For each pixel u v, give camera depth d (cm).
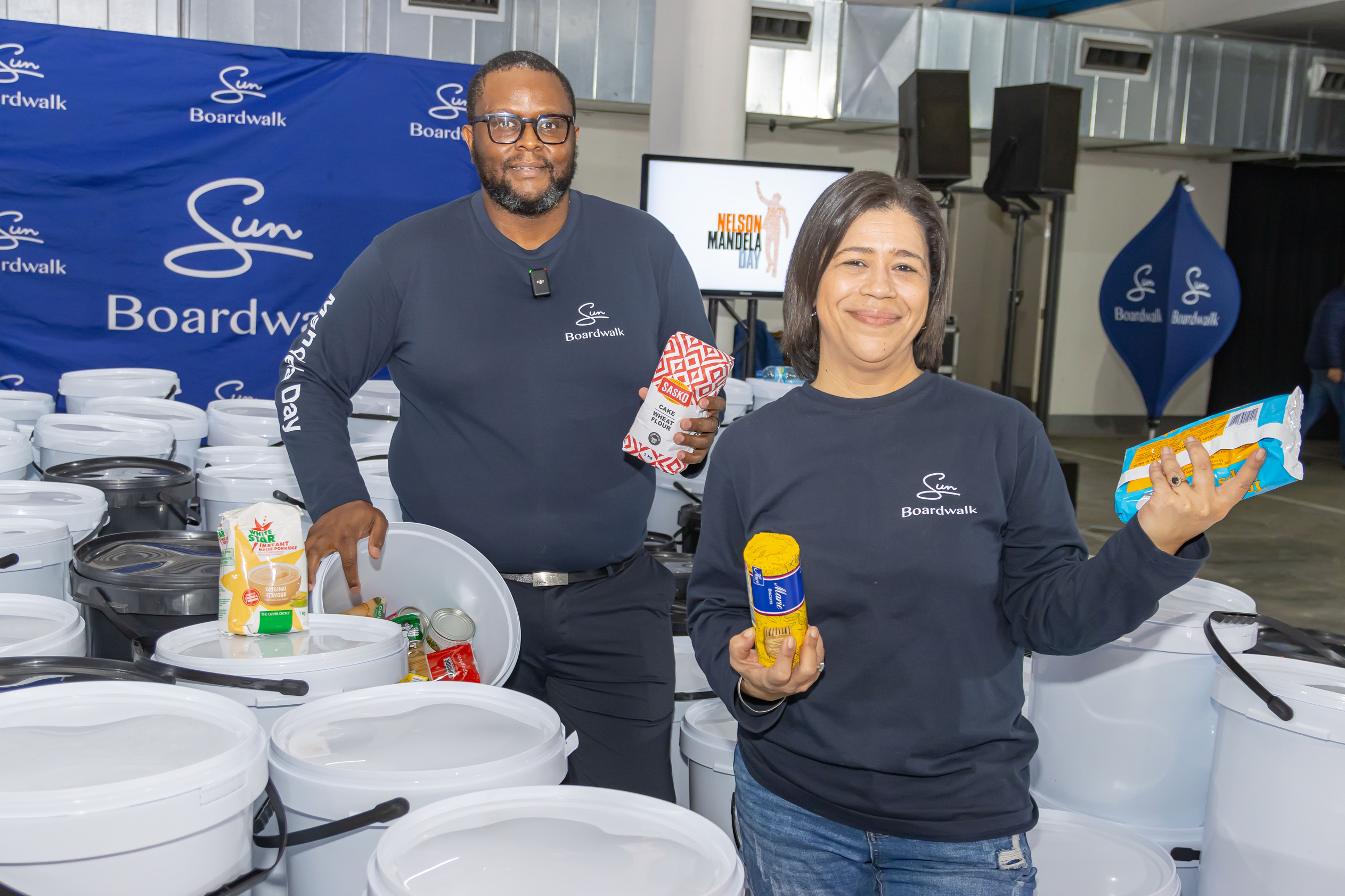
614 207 171
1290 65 823
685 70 507
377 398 286
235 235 412
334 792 101
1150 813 154
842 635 108
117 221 397
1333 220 978
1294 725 124
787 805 113
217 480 208
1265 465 91
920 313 109
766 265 475
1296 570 534
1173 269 740
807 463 111
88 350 398
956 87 552
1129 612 96
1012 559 110
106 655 144
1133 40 786
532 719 119
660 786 171
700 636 118
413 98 428
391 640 131
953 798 105
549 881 87
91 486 193
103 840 84
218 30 598
